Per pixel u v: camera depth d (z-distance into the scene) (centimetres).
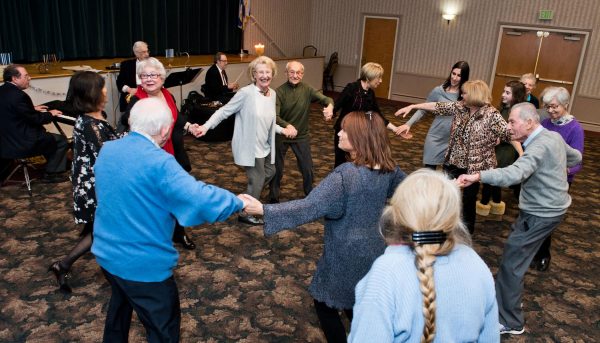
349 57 1160
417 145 699
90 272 299
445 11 1009
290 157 588
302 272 318
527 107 236
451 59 1027
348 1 1129
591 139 836
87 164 250
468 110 334
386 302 105
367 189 175
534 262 345
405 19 1064
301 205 172
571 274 338
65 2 680
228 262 324
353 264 176
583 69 895
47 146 422
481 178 229
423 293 104
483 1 966
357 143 176
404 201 111
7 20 618
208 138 630
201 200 167
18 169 480
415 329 105
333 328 190
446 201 108
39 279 290
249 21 1018
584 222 441
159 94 284
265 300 282
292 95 390
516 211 455
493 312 114
